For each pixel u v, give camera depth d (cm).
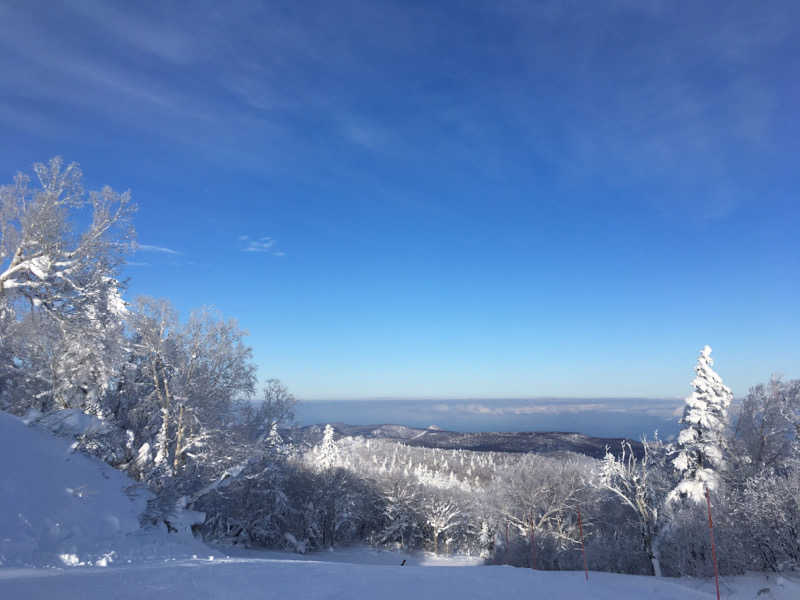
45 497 1598
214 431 3269
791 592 1461
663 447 3462
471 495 8344
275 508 5259
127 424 3281
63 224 2314
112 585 762
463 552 7700
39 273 2223
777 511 2100
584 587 1139
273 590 805
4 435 1816
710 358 3231
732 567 1970
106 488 2042
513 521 4875
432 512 7819
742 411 3347
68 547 1303
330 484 6769
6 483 1484
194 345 3288
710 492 2811
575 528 4675
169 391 3225
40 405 2719
